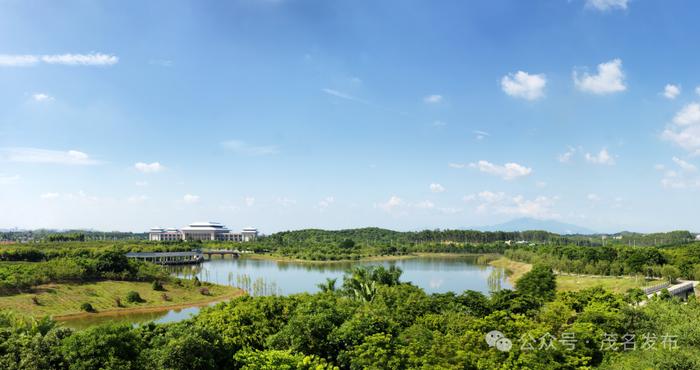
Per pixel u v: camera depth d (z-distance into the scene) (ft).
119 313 376.27
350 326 164.04
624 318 191.72
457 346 151.02
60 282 417.28
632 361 155.02
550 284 332.60
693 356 148.36
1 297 361.30
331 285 284.41
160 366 139.33
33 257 536.01
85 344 134.92
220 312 188.55
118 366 132.67
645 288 400.67
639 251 537.24
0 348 132.77
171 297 433.89
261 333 175.52
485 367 142.10
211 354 148.97
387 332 166.81
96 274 452.35
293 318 172.45
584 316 194.29
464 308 221.87
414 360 142.20
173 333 153.99
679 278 484.74
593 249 605.31
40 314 345.92
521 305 227.20
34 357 129.70
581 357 157.38
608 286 447.83
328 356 161.07
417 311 214.90
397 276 297.33
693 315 205.98
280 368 137.49
